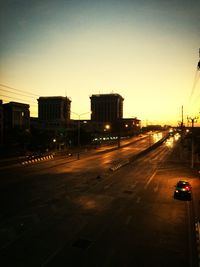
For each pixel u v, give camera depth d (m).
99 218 23.12
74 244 17.84
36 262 15.42
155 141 148.25
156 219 23.09
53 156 73.38
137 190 34.44
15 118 99.50
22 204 27.03
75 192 32.72
